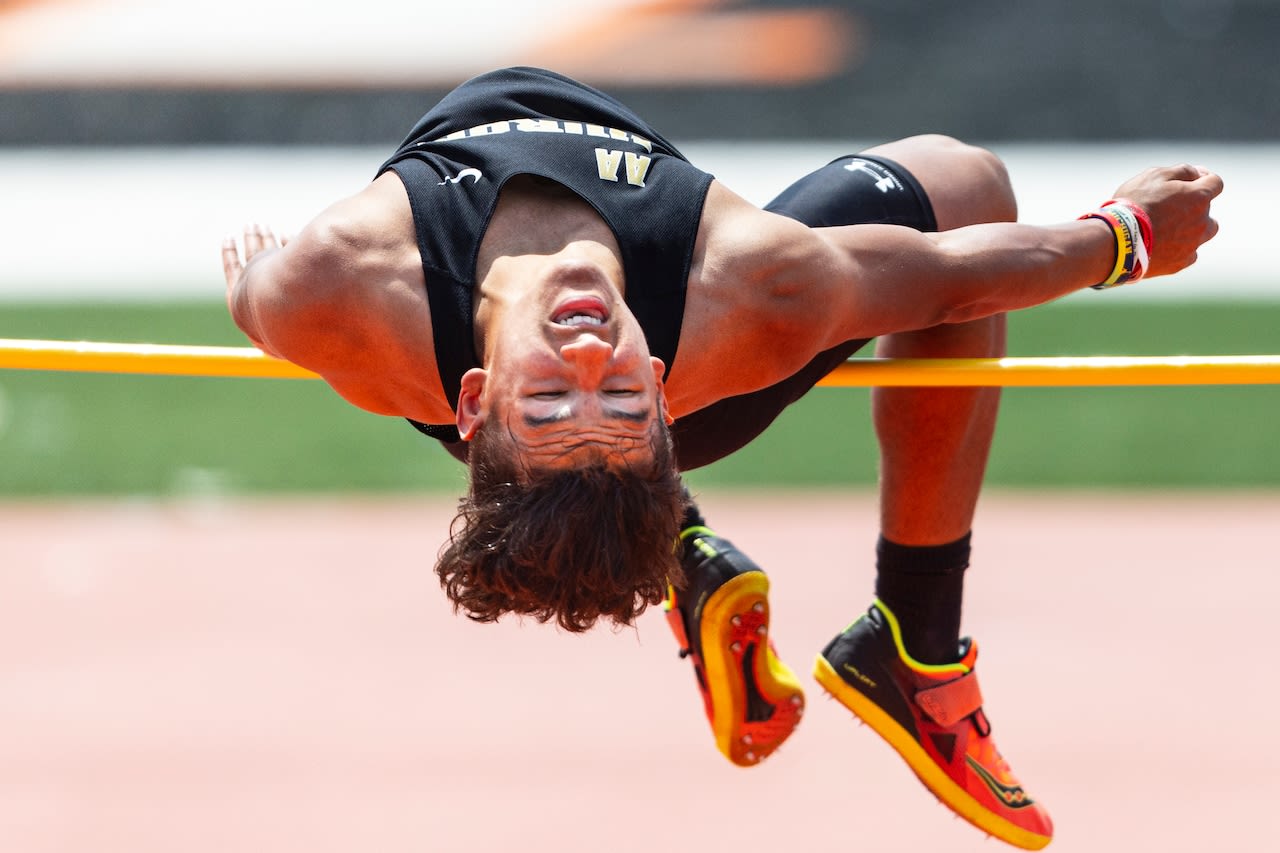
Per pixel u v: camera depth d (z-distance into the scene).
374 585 24.42
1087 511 28.03
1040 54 56.81
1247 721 19.84
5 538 26.67
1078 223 9.61
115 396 33.69
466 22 56.91
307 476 29.78
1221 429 31.86
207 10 56.84
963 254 9.05
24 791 18.12
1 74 56.22
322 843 16.95
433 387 8.45
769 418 9.92
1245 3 56.44
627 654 21.73
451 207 8.48
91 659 21.77
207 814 17.59
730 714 11.32
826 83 56.75
